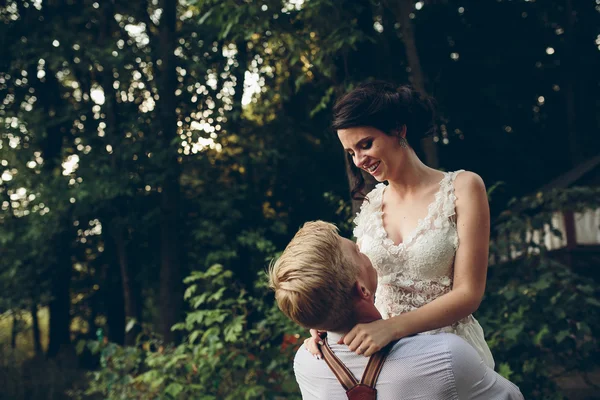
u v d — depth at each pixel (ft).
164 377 13.73
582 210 15.94
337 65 15.57
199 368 13.47
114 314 43.39
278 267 5.02
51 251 36.65
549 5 51.47
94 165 29.04
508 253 14.48
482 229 5.97
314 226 5.15
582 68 51.88
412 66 23.17
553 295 13.17
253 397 13.39
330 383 5.08
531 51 50.57
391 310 6.54
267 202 37.60
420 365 4.77
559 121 53.78
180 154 29.58
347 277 4.92
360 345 4.91
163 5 30.91
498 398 4.92
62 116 32.78
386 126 5.99
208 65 29.76
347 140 6.10
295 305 4.83
